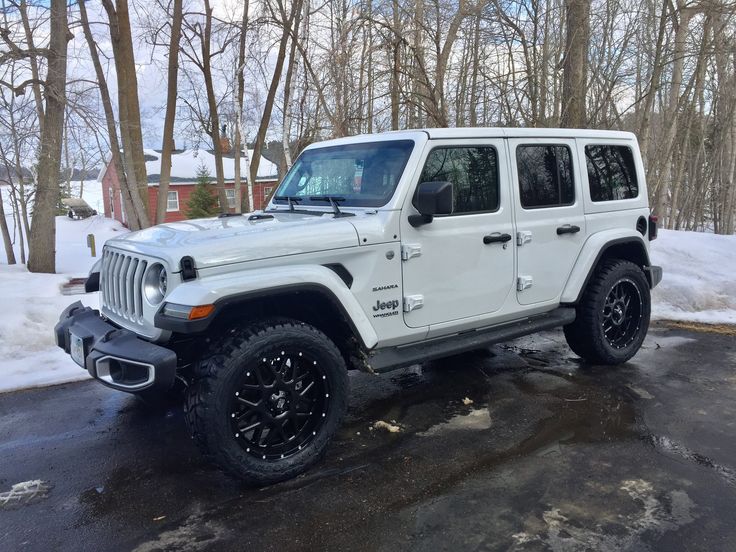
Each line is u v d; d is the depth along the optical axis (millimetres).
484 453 3529
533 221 4387
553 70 11273
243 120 15172
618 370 5004
